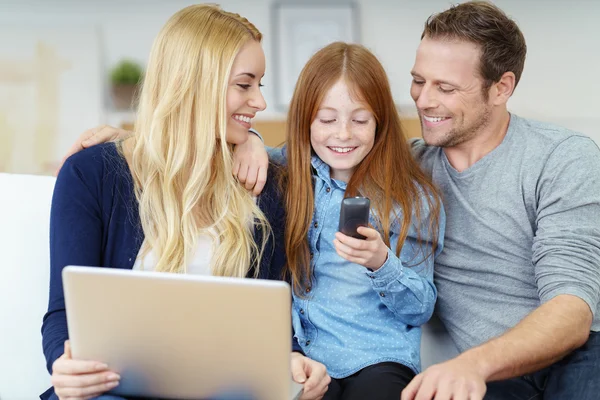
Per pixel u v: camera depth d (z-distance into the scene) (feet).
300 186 6.19
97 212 5.77
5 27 13.89
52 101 13.96
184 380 4.62
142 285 4.41
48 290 6.10
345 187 6.21
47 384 6.11
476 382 4.75
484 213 6.20
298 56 14.03
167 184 5.83
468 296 6.29
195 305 4.40
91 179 5.79
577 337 5.48
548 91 13.76
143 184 5.88
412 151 6.72
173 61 5.85
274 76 14.07
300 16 13.98
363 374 5.69
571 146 6.12
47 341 5.17
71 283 4.49
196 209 6.00
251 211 6.02
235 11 14.01
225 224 5.89
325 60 6.00
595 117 13.70
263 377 4.53
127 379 4.69
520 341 5.21
